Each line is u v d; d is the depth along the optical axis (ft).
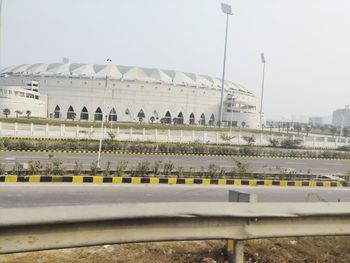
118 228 10.04
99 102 213.05
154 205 10.38
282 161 73.72
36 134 83.87
